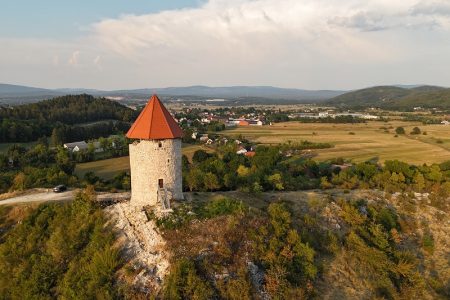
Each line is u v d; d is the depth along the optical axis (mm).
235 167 102125
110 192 68750
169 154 49375
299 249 46812
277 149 128250
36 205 56062
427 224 68062
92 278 40812
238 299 38000
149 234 44719
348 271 48625
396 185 81750
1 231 52719
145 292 38375
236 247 44125
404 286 49375
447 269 57250
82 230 48656
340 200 66375
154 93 51312
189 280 37656
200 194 59344
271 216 51938
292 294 40719
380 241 56531
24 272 44844
